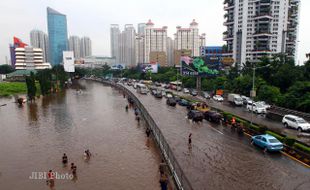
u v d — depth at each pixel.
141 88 86.19
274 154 25.67
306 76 61.69
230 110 51.94
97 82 155.88
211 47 150.00
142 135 34.59
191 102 57.81
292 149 25.45
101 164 24.45
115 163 24.66
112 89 108.25
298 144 25.72
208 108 51.12
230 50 121.88
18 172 22.84
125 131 36.78
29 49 174.12
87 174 22.20
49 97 79.44
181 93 82.31
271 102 55.72
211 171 21.66
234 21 118.00
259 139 27.64
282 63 68.19
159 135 28.53
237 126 34.56
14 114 51.25
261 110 47.44
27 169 23.50
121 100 71.81
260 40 110.19
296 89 50.78
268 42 110.31
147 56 188.88
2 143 31.72
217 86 79.19
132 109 56.19
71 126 40.34
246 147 27.89
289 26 115.94
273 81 63.56
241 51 115.56
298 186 18.88
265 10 109.06
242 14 113.69
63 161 24.92
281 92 60.53
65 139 33.06
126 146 29.86
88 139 32.94
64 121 44.19
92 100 72.25
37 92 86.19
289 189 18.48
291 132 33.84
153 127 33.56
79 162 25.05
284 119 37.78
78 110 55.41
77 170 23.08
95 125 40.84
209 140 30.61
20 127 40.06
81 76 189.00
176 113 49.38
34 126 40.66
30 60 175.00
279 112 47.75
